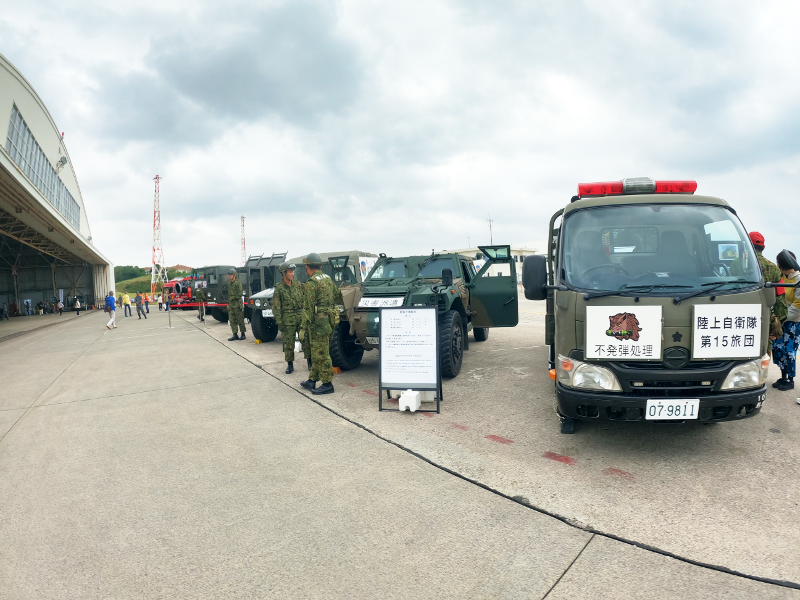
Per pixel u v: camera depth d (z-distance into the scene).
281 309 7.36
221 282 18.75
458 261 7.71
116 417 5.46
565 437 4.13
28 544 2.79
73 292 53.38
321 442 4.30
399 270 8.06
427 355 5.06
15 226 32.38
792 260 4.97
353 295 6.66
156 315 30.27
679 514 2.79
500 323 7.71
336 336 6.91
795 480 3.15
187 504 3.21
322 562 2.47
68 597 2.28
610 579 2.23
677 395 3.35
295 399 5.85
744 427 4.17
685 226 3.81
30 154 29.78
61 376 8.40
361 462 3.79
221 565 2.49
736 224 3.78
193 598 2.23
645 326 3.37
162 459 4.08
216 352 10.34
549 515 2.85
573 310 3.58
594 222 3.99
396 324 5.13
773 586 2.15
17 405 6.31
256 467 3.80
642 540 2.54
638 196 4.07
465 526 2.76
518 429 4.38
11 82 24.33
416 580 2.29
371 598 2.17
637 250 3.80
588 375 3.49
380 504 3.08
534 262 3.88
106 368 9.00
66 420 5.43
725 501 2.92
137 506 3.22
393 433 4.43
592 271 3.74
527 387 5.90
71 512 3.18
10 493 3.52
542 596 2.13
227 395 6.25
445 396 5.64
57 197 39.41
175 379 7.50
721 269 3.59
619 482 3.24
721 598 2.08
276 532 2.79
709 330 3.32
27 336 19.25
